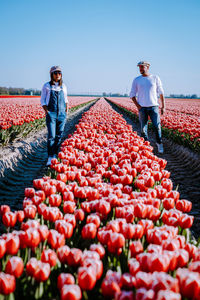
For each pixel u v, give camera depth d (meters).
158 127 7.96
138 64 7.66
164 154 8.53
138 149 6.05
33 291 1.82
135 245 1.98
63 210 2.86
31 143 9.08
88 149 5.98
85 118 12.88
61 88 6.40
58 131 6.72
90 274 1.53
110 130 9.12
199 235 3.51
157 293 1.43
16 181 5.57
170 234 2.13
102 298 1.83
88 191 3.09
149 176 3.75
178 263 1.84
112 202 2.84
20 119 11.20
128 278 1.63
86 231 2.17
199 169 6.34
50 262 1.84
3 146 7.89
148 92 7.67
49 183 3.35
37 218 2.81
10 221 2.39
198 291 1.48
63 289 1.47
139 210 2.48
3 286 1.55
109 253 2.24
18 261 1.73
